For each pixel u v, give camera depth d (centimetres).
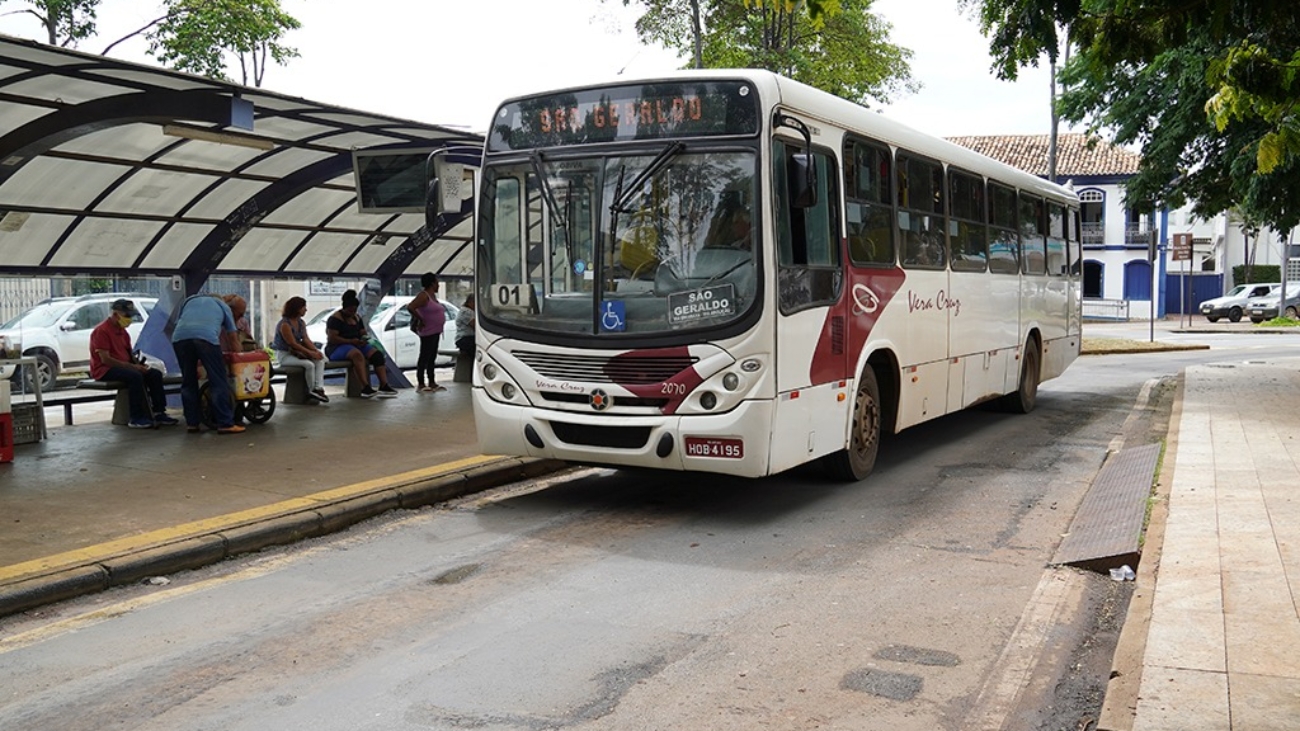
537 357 857
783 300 817
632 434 826
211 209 1350
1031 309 1495
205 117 1012
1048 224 1585
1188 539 719
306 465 999
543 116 873
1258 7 464
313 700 488
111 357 1227
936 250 1143
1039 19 525
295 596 650
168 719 468
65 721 468
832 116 915
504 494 959
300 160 1329
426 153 1341
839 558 733
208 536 736
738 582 676
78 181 1185
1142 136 1981
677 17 2662
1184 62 1717
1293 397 1594
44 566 663
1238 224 5375
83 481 920
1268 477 938
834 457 968
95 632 586
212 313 1188
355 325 1559
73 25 2841
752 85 812
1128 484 953
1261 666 482
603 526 830
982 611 618
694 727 458
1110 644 567
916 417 1095
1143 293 5441
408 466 996
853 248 946
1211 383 1828
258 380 1240
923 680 513
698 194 813
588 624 594
